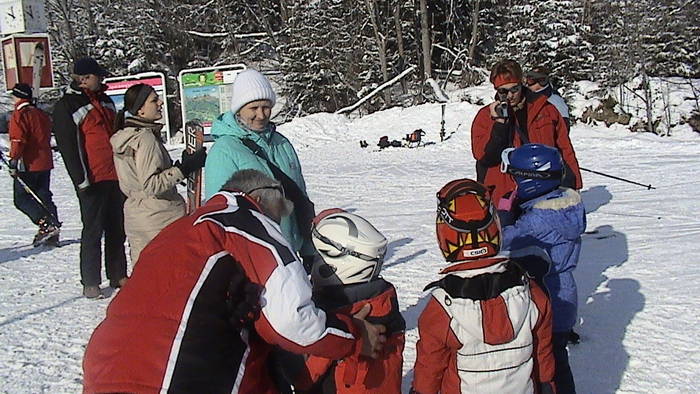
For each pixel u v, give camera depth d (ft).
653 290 17.93
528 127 15.16
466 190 8.90
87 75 19.25
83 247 19.56
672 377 12.99
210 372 6.92
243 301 7.11
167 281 7.13
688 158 44.29
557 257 11.19
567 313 11.23
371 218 30.09
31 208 26.78
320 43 98.07
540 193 11.27
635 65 85.20
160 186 16.51
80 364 14.82
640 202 30.35
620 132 74.79
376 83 99.96
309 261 13.39
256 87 12.48
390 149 61.16
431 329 8.83
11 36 28.99
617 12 85.35
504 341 8.54
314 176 44.96
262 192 8.38
